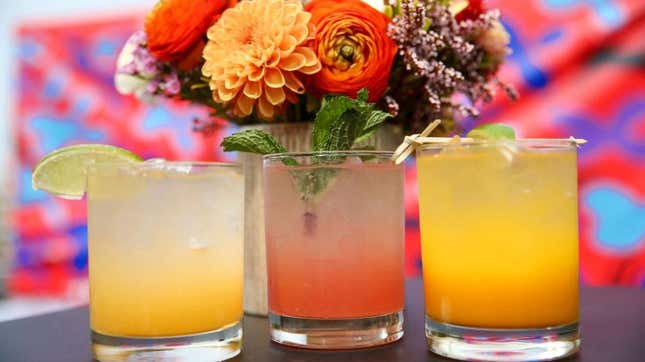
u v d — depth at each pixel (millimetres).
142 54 614
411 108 618
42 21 1453
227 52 562
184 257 493
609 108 1136
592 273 1161
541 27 1158
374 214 519
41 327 592
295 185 521
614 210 1145
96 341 502
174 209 493
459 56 605
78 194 550
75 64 1419
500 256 476
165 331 489
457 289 485
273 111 570
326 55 563
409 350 511
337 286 514
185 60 602
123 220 491
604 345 509
